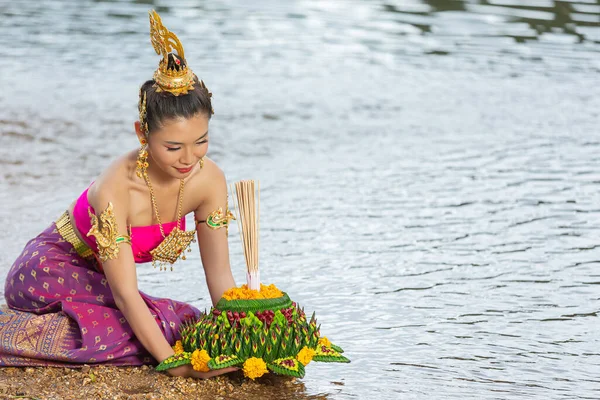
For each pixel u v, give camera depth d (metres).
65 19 21.45
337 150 13.06
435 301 7.98
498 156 12.89
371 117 14.84
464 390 6.30
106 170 6.39
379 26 21.45
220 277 6.83
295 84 16.70
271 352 6.03
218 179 6.68
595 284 8.38
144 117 5.95
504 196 11.09
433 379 6.48
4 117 13.92
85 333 6.45
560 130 14.31
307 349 6.09
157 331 6.31
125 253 6.30
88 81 16.31
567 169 12.27
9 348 6.41
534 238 9.63
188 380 6.25
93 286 6.75
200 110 5.93
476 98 16.12
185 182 6.48
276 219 10.20
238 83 16.55
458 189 11.38
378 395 6.20
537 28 21.23
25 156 12.19
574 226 10.02
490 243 9.48
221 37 19.97
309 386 6.32
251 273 6.24
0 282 8.06
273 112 14.91
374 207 10.67
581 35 20.64
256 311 6.05
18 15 21.77
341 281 8.44
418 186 11.50
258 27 21.14
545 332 7.34
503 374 6.57
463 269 8.76
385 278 8.52
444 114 15.11
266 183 11.47
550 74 17.77
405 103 15.70
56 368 6.44
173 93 5.87
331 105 15.43
